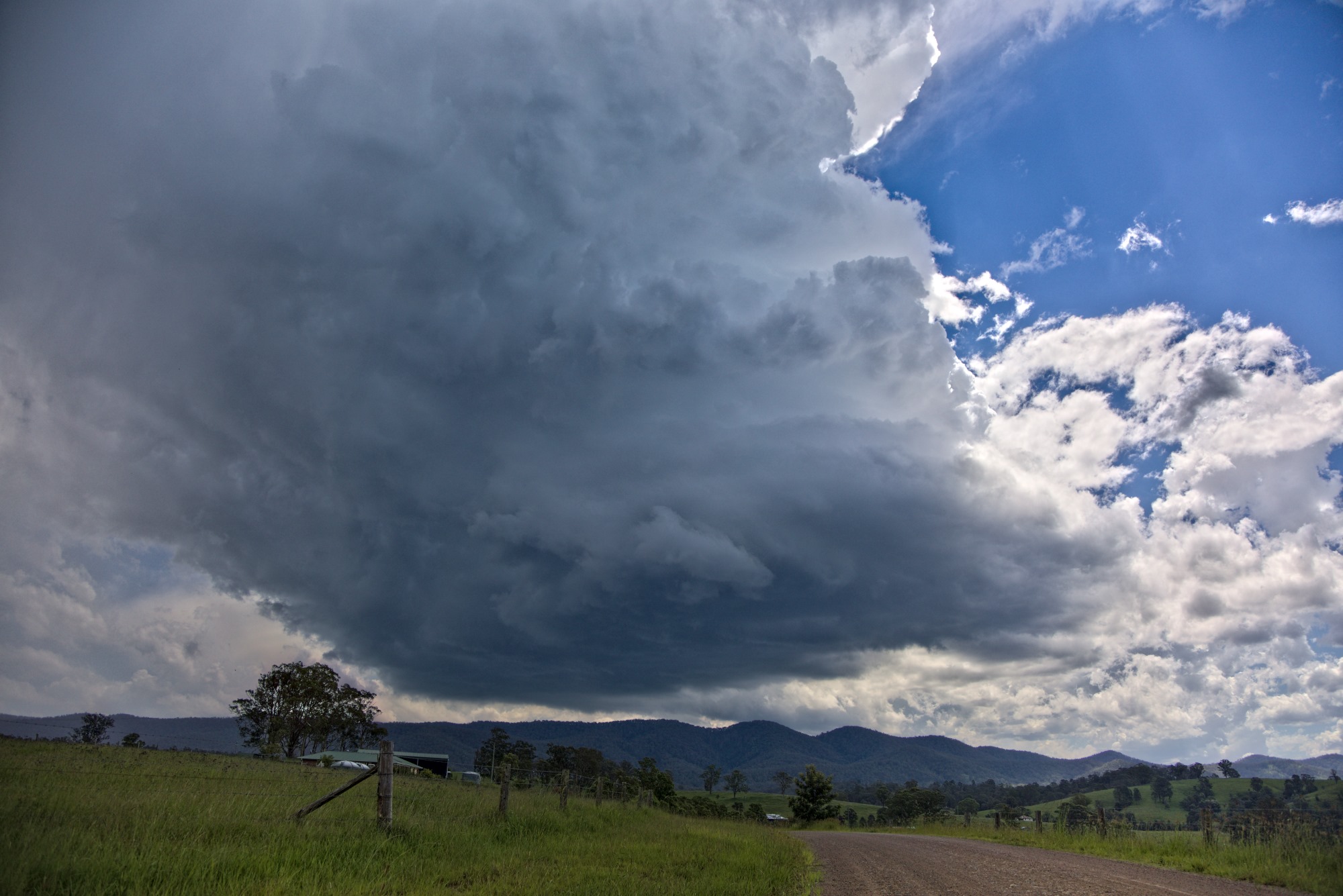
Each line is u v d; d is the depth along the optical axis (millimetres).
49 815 12336
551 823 21000
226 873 10359
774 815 115188
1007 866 17828
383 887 11086
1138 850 20984
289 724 94812
